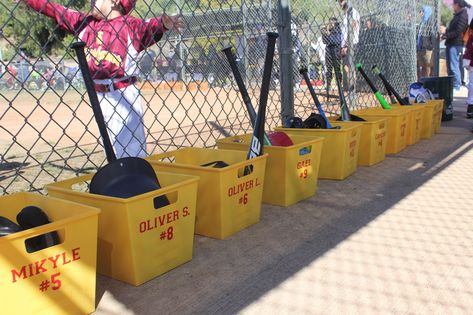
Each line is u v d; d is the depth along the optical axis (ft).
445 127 16.29
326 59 17.04
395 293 5.38
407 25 19.66
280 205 8.30
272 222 7.56
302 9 14.48
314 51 17.04
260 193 7.51
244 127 16.49
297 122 10.44
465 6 28.02
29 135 17.87
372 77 18.34
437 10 22.45
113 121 8.83
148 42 8.99
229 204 6.93
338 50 16.58
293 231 7.18
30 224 5.08
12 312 4.51
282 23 10.71
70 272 4.91
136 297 5.43
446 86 17.72
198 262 6.24
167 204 6.09
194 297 5.40
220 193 6.75
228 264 6.16
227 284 5.66
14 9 7.68
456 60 29.40
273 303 5.23
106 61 8.51
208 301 5.31
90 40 8.49
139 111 9.16
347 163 9.91
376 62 18.43
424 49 23.30
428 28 22.29
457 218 7.52
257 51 12.29
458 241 6.69
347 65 15.94
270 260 6.24
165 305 5.25
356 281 5.66
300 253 6.43
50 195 6.13
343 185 9.47
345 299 5.28
